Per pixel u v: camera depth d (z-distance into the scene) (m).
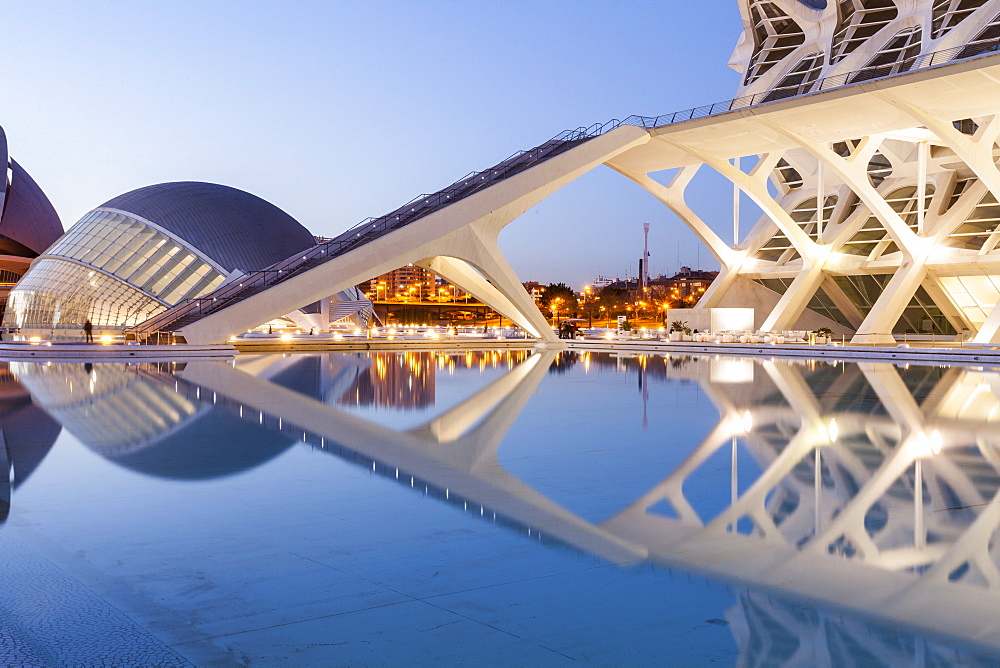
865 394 19.17
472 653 4.77
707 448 11.71
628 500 8.50
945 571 6.24
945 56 37.78
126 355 32.44
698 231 49.00
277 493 8.72
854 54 43.31
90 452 11.04
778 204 47.81
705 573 6.18
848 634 5.06
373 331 57.69
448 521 7.62
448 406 16.66
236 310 34.56
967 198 41.03
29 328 46.97
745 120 36.88
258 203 56.53
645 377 24.25
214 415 14.82
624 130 40.88
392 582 5.96
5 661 4.58
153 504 8.22
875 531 7.34
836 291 47.84
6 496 8.52
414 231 37.25
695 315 46.62
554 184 40.00
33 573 6.11
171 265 47.78
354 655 4.73
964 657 4.73
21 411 15.18
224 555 6.57
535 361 32.81
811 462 10.64
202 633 5.03
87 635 4.98
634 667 4.59
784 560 6.51
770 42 50.81
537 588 5.85
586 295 135.38
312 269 35.62
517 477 9.64
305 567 6.29
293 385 21.09
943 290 42.84
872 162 47.34
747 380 23.25
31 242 83.06
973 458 10.91
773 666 4.60
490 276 40.44
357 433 12.90
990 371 26.95
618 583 5.95
